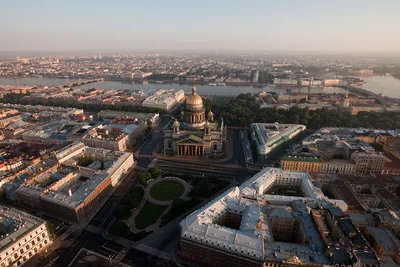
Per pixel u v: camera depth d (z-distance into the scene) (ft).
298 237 593.42
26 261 569.64
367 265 459.73
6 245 534.78
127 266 554.87
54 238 636.89
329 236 553.23
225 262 525.34
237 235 527.40
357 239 521.65
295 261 472.03
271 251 501.56
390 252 536.42
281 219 606.14
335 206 638.94
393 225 595.47
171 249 600.80
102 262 565.94
